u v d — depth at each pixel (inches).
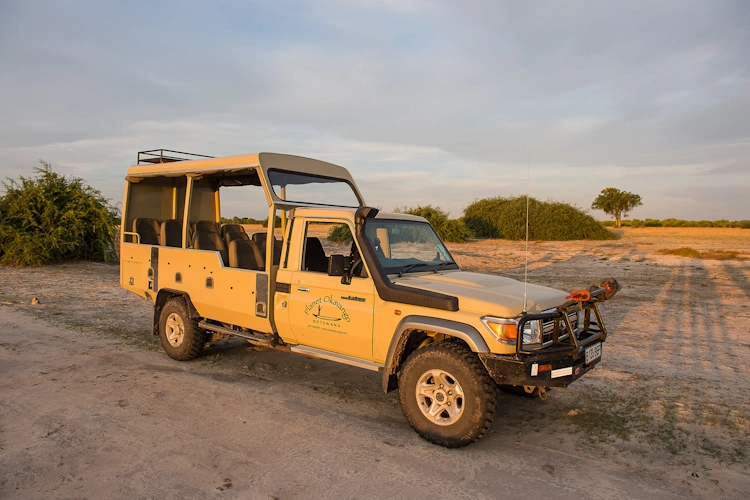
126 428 189.0
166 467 159.8
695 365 272.1
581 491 148.4
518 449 176.7
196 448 173.2
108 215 791.1
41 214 727.7
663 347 308.7
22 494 143.9
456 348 176.1
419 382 182.4
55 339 322.3
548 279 612.7
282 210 238.8
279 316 227.5
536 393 217.8
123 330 350.6
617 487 151.0
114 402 215.3
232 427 191.5
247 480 152.3
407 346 196.9
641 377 251.6
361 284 200.4
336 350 215.3
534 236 1485.0
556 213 1491.1
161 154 305.0
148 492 145.2
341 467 161.0
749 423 197.2
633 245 1162.6
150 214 331.0
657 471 161.0
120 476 154.1
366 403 221.5
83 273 650.2
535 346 173.0
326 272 216.7
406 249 223.5
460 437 172.7
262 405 215.2
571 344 179.2
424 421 181.3
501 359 165.9
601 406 215.6
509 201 1625.2
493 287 195.2
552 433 190.4
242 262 256.5
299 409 211.6
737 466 164.1
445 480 153.7
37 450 170.4
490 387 171.5
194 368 268.2
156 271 295.1
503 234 1529.3
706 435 187.2
